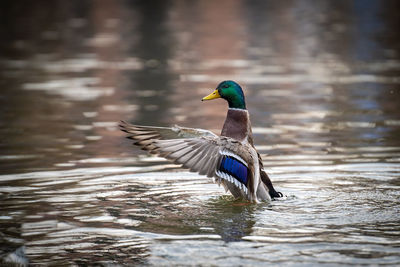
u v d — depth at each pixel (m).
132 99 17.12
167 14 37.19
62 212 8.05
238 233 7.16
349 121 14.27
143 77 20.55
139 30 31.56
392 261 6.24
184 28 31.86
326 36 29.23
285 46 26.78
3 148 11.82
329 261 6.25
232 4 41.16
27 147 11.89
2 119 14.64
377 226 7.38
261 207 8.30
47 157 11.10
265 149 11.84
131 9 39.44
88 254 6.57
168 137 8.51
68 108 15.90
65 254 6.58
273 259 6.32
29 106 16.14
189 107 16.14
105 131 13.35
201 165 7.96
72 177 9.81
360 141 12.32
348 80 19.72
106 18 36.00
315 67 22.14
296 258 6.35
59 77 20.47
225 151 8.23
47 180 9.64
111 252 6.61
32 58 24.33
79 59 24.08
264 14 36.91
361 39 28.33
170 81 19.89
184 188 9.33
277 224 7.52
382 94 17.45
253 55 24.80
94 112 15.41
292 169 10.36
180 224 7.54
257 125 14.05
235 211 8.08
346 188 9.21
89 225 7.52
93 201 8.57
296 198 8.73
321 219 7.69
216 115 15.20
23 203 8.45
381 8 38.94
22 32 31.31
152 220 7.70
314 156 11.21
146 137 8.38
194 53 25.31
